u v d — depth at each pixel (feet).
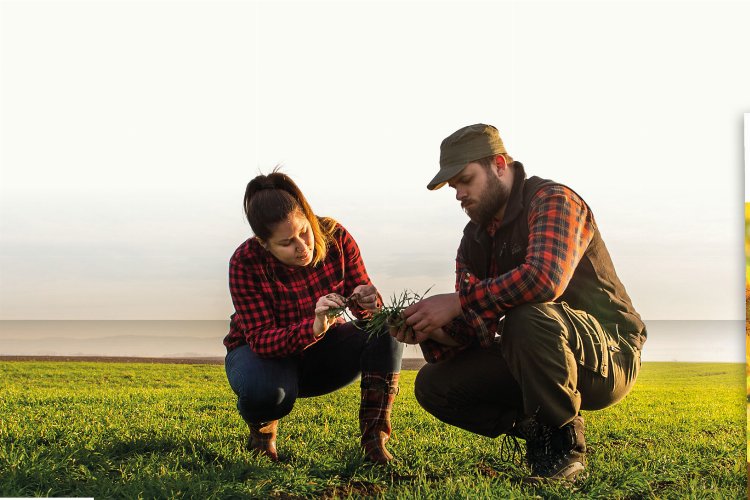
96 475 9.80
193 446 11.53
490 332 9.48
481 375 10.14
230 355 11.23
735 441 14.24
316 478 9.87
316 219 10.59
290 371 10.78
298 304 11.01
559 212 9.27
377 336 10.75
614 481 9.97
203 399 21.12
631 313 10.12
